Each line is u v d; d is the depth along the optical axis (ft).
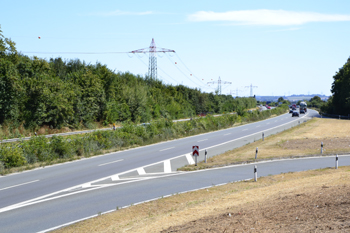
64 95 132.87
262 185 46.42
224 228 24.53
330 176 47.67
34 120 122.11
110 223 32.09
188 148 88.74
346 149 80.64
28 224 32.17
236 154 75.72
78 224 31.96
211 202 36.65
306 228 22.72
